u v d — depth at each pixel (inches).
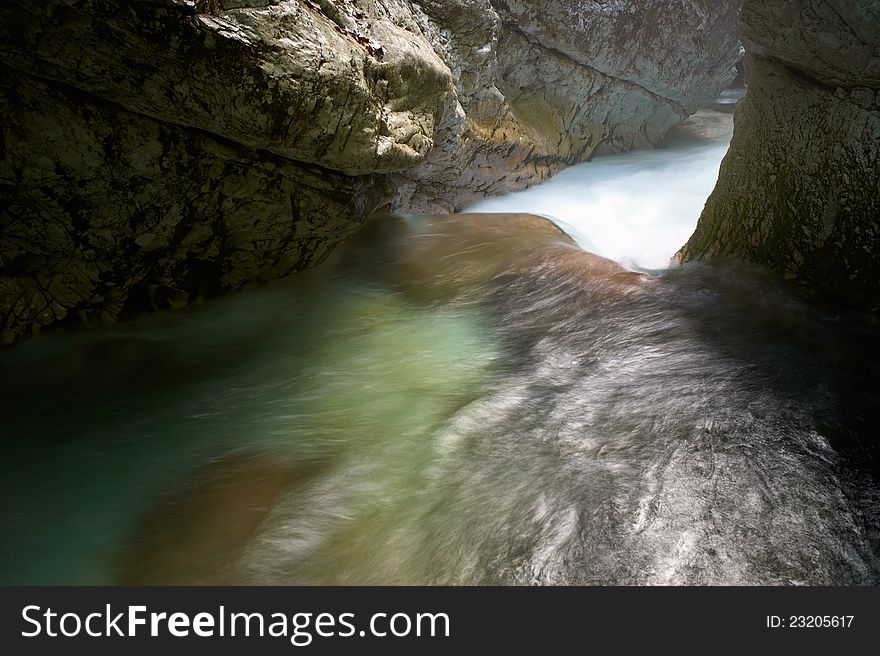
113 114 151.8
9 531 125.9
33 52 130.6
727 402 153.8
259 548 119.9
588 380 170.9
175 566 116.8
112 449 150.9
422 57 202.5
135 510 131.2
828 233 187.6
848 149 178.1
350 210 209.2
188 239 186.7
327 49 157.1
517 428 151.6
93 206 165.5
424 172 275.0
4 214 162.4
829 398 152.6
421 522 124.6
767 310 192.5
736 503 123.6
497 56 319.0
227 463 144.6
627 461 137.0
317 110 160.9
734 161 223.6
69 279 180.7
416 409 162.1
